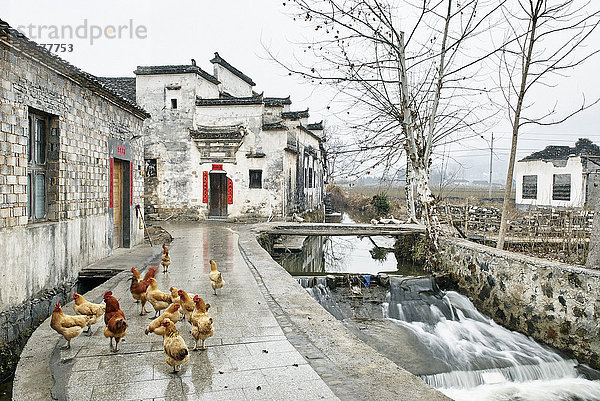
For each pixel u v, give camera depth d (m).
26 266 6.90
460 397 7.18
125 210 12.44
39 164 7.97
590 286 8.52
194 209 20.42
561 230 13.55
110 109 10.95
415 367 7.84
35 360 4.59
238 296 7.11
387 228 15.29
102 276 9.12
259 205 20.03
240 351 4.82
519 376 8.00
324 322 5.85
